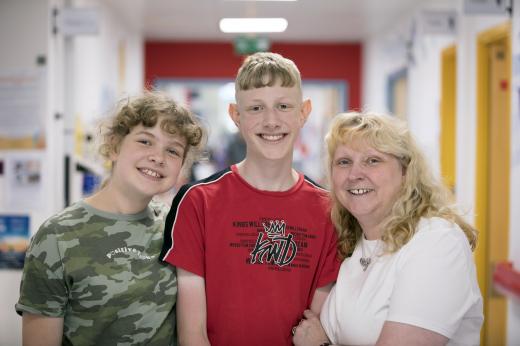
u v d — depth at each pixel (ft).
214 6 18.83
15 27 12.42
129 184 5.77
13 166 12.45
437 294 5.20
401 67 19.49
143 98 5.97
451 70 15.37
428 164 5.95
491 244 12.96
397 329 5.20
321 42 25.13
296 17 20.36
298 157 31.83
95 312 5.50
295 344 6.01
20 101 12.39
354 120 6.01
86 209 5.73
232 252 6.02
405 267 5.44
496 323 12.98
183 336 5.90
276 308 6.02
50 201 12.48
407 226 5.64
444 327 5.15
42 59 12.37
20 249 12.44
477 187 13.02
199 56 24.77
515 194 11.08
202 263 6.04
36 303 5.42
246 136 6.18
